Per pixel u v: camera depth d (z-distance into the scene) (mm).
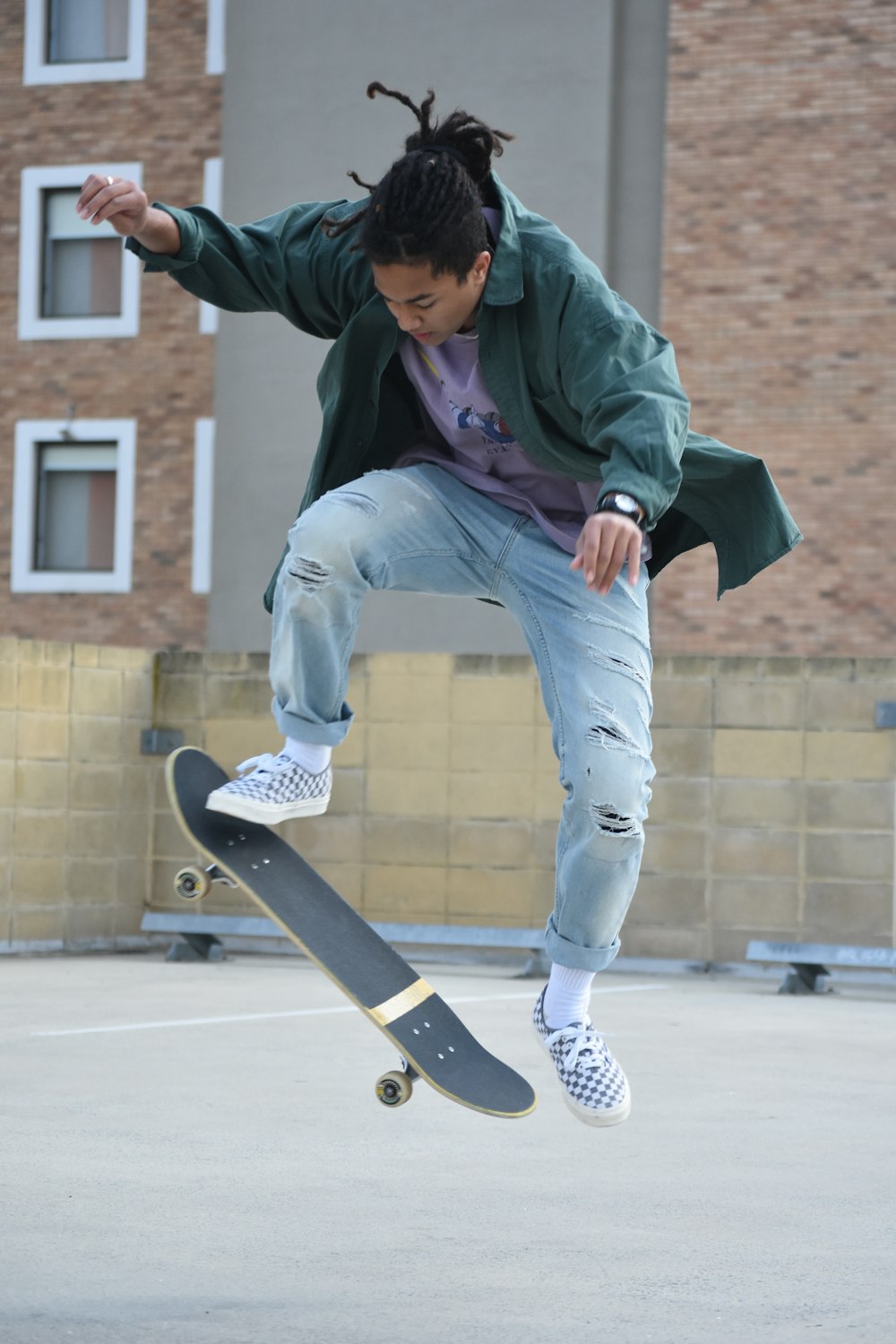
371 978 3062
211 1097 5785
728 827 11391
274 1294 3277
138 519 20469
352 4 19719
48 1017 8141
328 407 3266
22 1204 4035
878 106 18359
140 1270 3445
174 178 20422
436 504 3203
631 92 19000
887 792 11078
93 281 21047
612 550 2691
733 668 11406
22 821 11617
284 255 3295
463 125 2963
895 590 18094
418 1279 3410
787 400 18469
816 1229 3926
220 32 20266
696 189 18766
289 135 19906
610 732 3104
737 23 18734
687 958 11438
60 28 21047
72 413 20797
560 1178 4523
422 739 12039
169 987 9844
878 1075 6672
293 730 3174
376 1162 4707
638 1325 3088
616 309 2910
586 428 2922
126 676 12445
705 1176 4586
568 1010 3268
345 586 3105
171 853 12578
